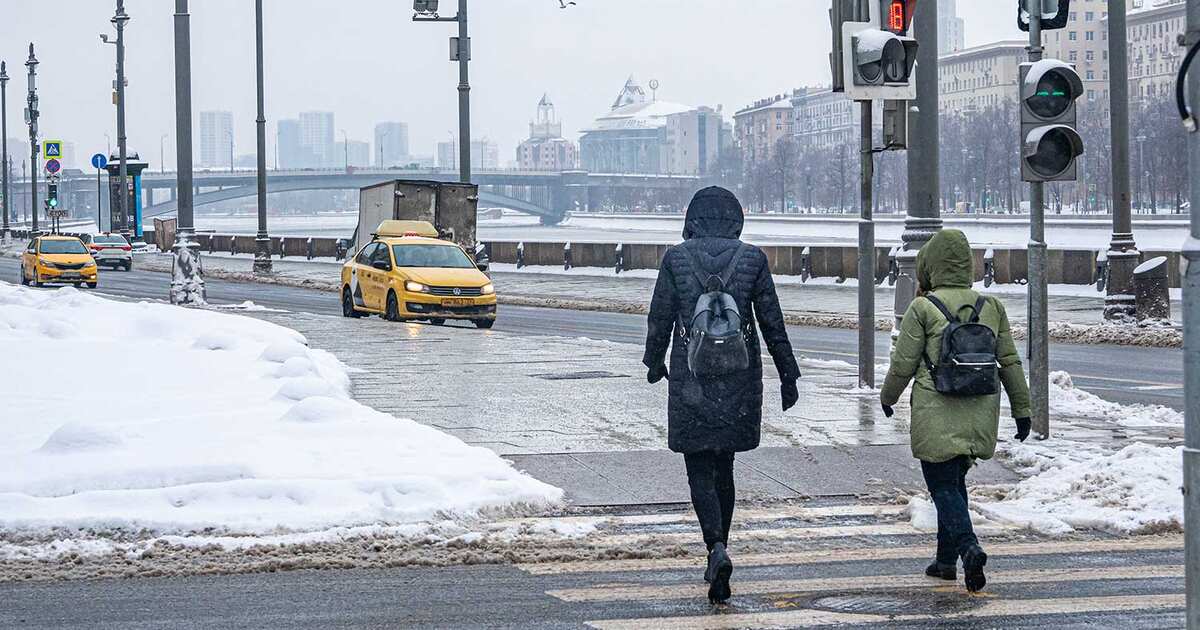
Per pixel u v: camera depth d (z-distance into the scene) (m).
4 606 6.98
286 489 9.21
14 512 8.73
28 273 45.09
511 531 8.73
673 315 7.22
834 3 13.59
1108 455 11.02
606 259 47.84
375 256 28.75
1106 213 146.25
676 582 7.43
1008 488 10.04
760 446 11.66
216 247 73.06
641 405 13.99
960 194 190.12
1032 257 11.88
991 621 6.50
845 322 28.11
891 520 9.24
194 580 7.56
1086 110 182.88
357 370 17.00
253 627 6.55
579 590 7.24
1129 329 24.42
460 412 13.46
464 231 40.00
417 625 6.57
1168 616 6.58
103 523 8.60
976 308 7.27
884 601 6.91
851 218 137.00
